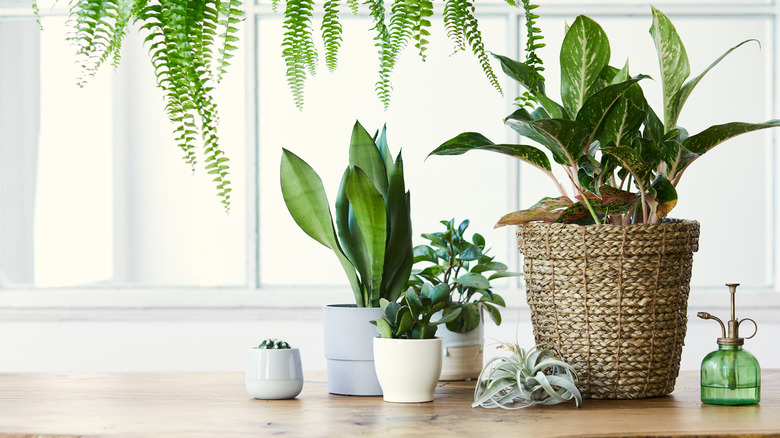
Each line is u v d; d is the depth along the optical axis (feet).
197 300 9.46
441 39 9.91
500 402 3.87
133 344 9.48
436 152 4.06
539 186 9.84
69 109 10.68
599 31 3.98
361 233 4.23
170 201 10.67
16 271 10.34
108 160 10.85
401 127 9.96
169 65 2.06
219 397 4.09
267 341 4.15
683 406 3.76
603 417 3.46
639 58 9.80
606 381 3.94
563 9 9.57
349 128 10.00
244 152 10.18
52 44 10.52
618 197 3.84
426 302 3.81
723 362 3.80
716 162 9.89
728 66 9.83
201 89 2.10
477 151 9.94
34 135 10.52
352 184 3.95
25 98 10.46
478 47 2.64
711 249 9.93
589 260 3.92
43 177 10.55
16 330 9.49
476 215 9.95
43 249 10.50
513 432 3.12
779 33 9.63
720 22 9.82
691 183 9.92
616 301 3.91
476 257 4.67
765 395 4.12
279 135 10.03
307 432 3.14
